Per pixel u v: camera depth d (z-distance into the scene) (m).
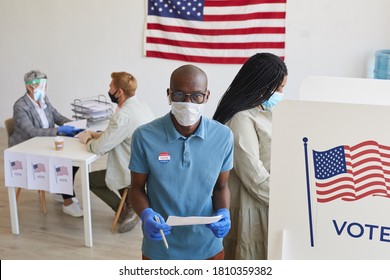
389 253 1.08
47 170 3.17
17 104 3.62
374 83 1.22
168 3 5.06
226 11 4.90
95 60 5.55
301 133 1.08
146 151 1.65
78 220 3.67
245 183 1.88
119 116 3.11
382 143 1.04
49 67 5.77
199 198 1.69
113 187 3.31
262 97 1.89
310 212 1.11
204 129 1.67
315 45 4.77
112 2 5.29
